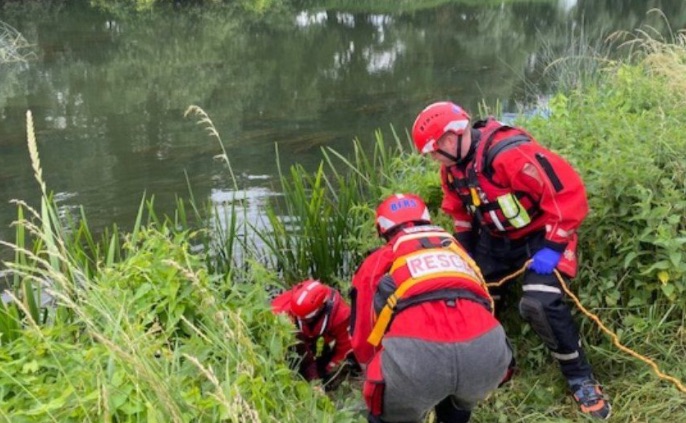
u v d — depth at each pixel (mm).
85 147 10094
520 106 9055
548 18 24438
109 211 7473
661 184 3471
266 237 5125
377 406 2666
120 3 28438
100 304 2617
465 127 3115
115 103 13000
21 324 2932
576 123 4555
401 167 5035
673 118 4293
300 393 2717
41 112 12234
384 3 31844
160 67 16703
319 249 4598
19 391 2219
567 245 3115
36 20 23688
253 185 8070
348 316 3670
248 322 2844
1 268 5664
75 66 16516
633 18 21156
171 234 4270
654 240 3156
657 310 3285
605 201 3375
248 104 12883
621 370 3293
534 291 3078
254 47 19844
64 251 2990
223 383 2324
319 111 12227
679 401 2951
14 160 9461
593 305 3357
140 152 9766
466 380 2510
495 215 3182
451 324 2508
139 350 2273
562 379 3328
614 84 5898
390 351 2545
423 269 2588
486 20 25125
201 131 10945
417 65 16453
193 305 2793
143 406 2127
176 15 26641
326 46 20062
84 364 2293
